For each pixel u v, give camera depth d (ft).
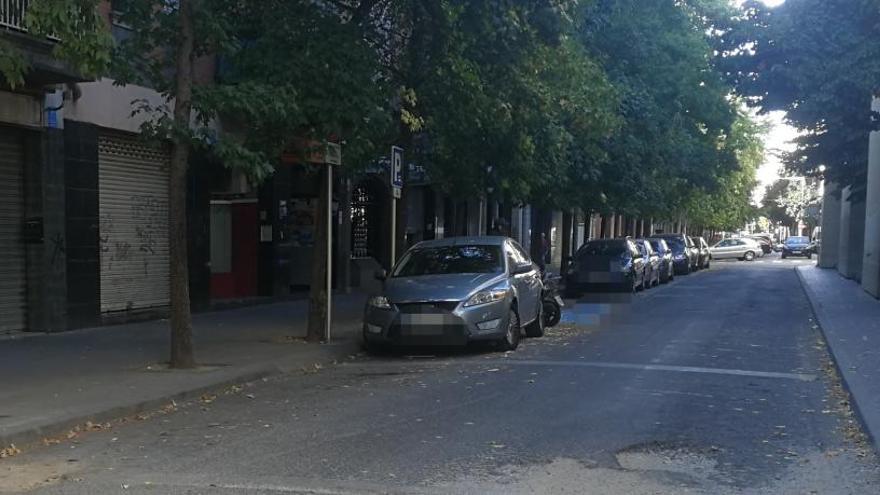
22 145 38.75
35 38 28.78
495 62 40.09
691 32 77.97
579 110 51.24
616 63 69.97
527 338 43.01
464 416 24.30
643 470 18.83
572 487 17.51
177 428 23.20
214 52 33.01
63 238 39.55
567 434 22.09
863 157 67.31
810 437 22.13
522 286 39.91
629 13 69.62
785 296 72.13
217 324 45.11
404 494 16.99
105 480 18.16
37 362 31.83
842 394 27.99
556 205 68.49
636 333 45.01
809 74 51.08
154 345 36.45
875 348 36.83
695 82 80.12
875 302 61.05
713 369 32.91
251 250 57.21
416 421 23.70
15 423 21.79
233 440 21.67
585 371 32.22
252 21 36.50
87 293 41.29
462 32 38.93
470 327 35.50
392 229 42.73
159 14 30.27
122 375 29.35
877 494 17.22
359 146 36.35
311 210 63.87
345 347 37.63
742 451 20.57
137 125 43.37
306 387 29.66
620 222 174.70
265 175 29.53
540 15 38.68
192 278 48.98
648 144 73.92
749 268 133.80
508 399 26.78
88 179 40.98
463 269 39.24
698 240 129.29
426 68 40.63
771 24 52.95
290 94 31.58
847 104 51.06
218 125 45.80
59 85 38.32
